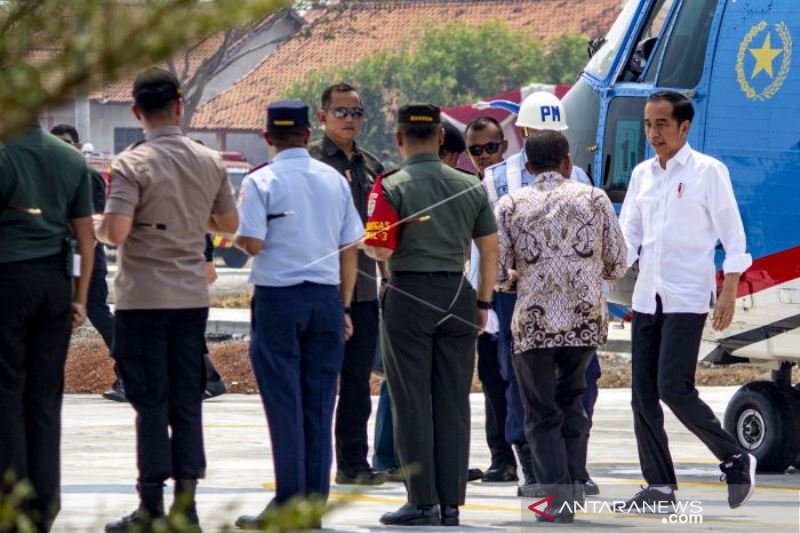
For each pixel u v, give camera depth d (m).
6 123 5.68
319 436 17.75
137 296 16.67
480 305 18.80
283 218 17.55
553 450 19.25
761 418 27.19
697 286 20.28
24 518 6.67
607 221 19.41
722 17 26.75
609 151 28.91
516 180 23.11
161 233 16.66
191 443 17.03
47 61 5.67
